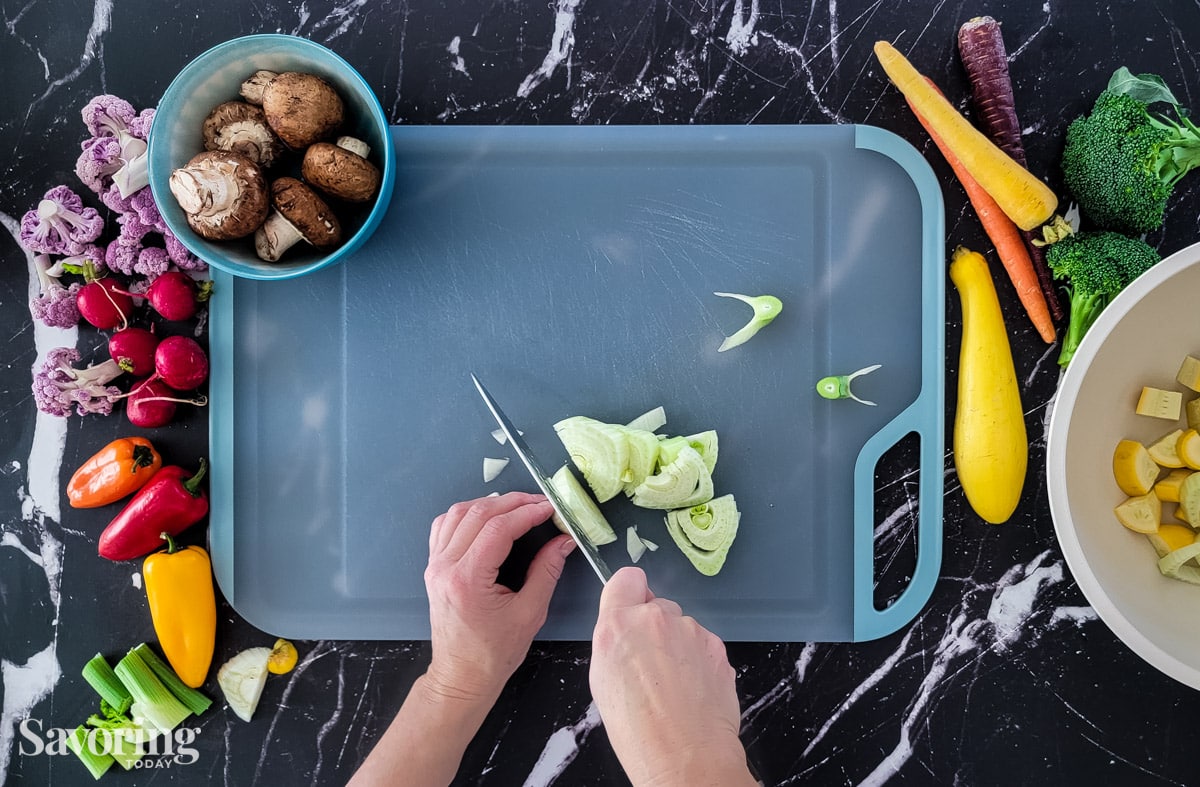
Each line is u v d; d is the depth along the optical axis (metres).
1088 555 1.05
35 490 1.15
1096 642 1.12
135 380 1.16
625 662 0.78
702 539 1.11
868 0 1.13
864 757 1.13
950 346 1.12
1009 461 1.07
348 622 1.13
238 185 0.98
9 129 1.16
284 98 1.00
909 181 1.10
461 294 1.13
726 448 1.12
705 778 0.71
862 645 1.13
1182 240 1.13
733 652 1.13
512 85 1.14
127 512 1.08
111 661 1.15
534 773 1.14
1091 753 1.12
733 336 1.12
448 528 1.06
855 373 1.11
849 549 1.12
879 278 1.11
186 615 1.10
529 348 1.13
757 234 1.12
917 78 1.05
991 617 1.13
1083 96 1.13
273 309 1.13
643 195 1.12
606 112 1.14
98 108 1.10
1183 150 1.03
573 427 1.10
